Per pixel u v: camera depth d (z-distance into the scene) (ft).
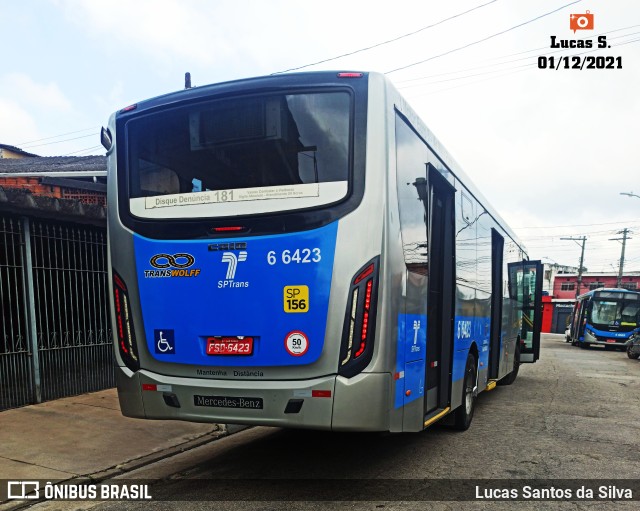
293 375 12.95
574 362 58.23
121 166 15.21
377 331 12.67
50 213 23.88
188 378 13.96
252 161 13.70
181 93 14.71
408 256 14.26
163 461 17.74
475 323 23.32
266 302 13.19
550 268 223.71
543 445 19.70
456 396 19.92
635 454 18.63
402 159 14.14
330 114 13.33
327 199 13.03
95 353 27.04
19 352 23.34
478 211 24.35
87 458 17.39
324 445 19.56
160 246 14.33
